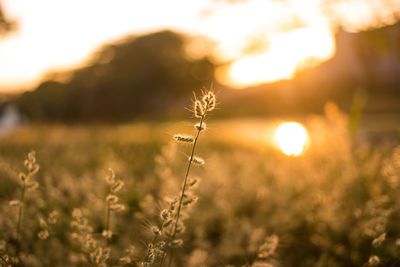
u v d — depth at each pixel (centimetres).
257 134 935
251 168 368
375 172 271
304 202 272
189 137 120
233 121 1780
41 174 304
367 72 1619
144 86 4366
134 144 641
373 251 178
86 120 3722
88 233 159
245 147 655
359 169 276
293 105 2125
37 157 424
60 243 186
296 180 318
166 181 240
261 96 2450
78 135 804
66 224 200
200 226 225
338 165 296
